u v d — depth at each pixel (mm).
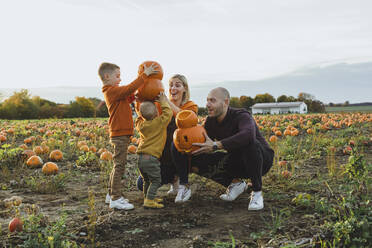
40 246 2600
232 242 2721
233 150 3947
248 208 3723
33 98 66500
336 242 2721
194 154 3779
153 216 3496
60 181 5094
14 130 11984
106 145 9031
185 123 3729
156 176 3826
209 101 3920
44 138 10188
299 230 3018
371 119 16016
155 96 4031
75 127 15367
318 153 7523
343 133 11570
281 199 4062
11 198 3982
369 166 5547
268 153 4148
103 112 37875
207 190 4586
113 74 3883
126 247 2775
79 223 3213
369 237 2729
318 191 4395
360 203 3396
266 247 2674
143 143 3801
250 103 107688
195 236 2984
